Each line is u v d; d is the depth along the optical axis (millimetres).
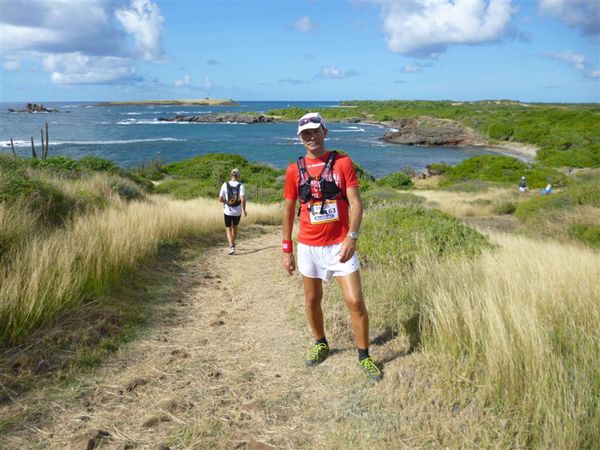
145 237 7094
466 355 3373
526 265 5430
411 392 2994
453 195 30547
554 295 4055
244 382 3322
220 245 9656
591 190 14938
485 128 88188
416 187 39906
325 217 3195
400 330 4008
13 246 4797
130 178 22203
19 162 9883
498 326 3275
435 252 5938
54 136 77562
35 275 4125
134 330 4273
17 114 159375
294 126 123500
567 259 6141
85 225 6273
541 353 2904
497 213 22719
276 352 3855
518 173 42688
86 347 3715
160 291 5625
